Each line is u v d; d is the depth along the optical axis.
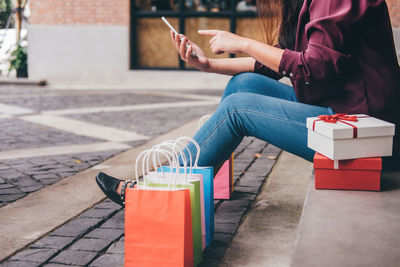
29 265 2.26
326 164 2.11
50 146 5.02
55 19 11.45
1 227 2.73
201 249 2.28
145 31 11.38
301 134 2.27
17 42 12.68
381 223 1.69
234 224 2.79
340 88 2.23
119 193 2.56
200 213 2.26
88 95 9.70
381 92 2.19
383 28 2.14
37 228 2.71
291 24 2.48
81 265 2.27
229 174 3.26
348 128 2.01
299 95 2.32
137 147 4.97
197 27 11.15
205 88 11.09
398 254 1.46
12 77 12.05
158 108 7.83
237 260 2.32
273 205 3.14
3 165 4.18
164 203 2.03
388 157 2.27
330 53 2.05
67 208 3.06
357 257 1.45
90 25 11.34
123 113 7.30
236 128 2.38
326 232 1.63
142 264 2.06
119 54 11.34
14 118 6.81
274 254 2.39
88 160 4.38
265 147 4.97
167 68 11.34
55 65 11.59
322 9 2.10
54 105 8.17
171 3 11.20
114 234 2.64
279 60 2.15
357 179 2.09
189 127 6.08
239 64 2.82
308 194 2.05
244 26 10.95
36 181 3.70
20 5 13.05
